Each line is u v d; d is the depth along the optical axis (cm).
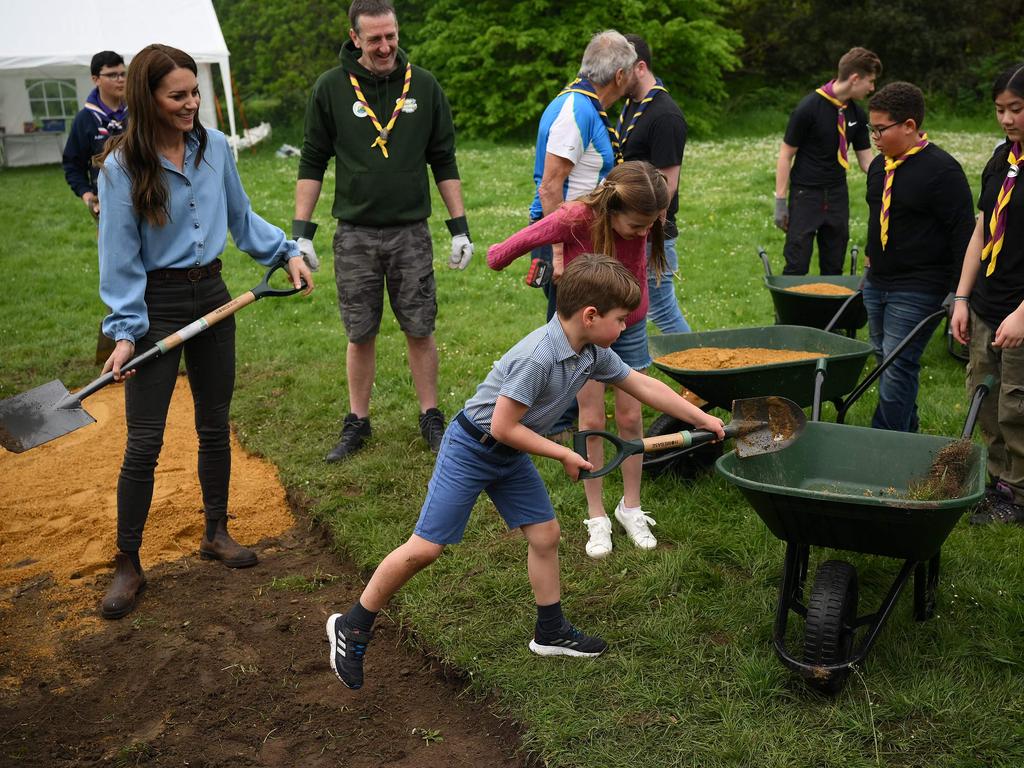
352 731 338
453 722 342
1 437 376
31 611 418
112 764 322
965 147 1898
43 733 338
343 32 2862
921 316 491
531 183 1628
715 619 375
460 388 652
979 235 440
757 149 2072
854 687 330
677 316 636
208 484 447
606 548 427
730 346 528
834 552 412
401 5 3075
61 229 1316
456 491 325
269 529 492
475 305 897
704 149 2120
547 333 312
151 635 398
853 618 336
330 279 1004
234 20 3175
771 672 336
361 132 518
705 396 469
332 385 669
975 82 2802
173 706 353
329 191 1619
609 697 334
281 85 2878
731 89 3186
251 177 1784
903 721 313
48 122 2214
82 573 447
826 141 723
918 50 2884
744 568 415
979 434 554
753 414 347
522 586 404
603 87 454
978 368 450
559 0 2642
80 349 781
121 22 1939
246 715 347
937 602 375
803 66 3102
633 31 2581
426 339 554
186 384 704
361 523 470
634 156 559
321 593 428
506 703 337
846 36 3009
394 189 524
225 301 418
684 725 318
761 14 3111
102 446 593
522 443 309
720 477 498
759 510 332
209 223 401
